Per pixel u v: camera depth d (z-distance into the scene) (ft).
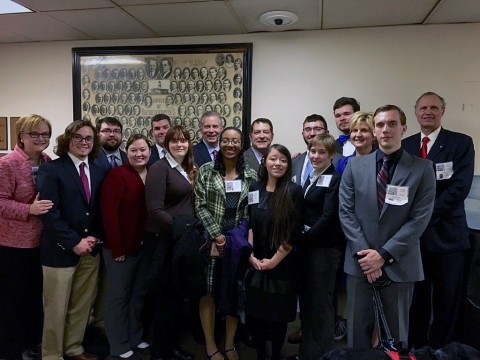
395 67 10.13
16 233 7.06
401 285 6.23
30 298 7.57
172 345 7.52
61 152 7.27
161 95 11.30
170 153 7.48
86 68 11.56
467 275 7.90
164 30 10.54
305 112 10.68
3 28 10.48
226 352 7.57
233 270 6.75
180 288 6.75
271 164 6.83
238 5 8.66
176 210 7.29
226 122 11.01
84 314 7.57
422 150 8.02
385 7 8.73
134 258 7.66
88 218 7.23
